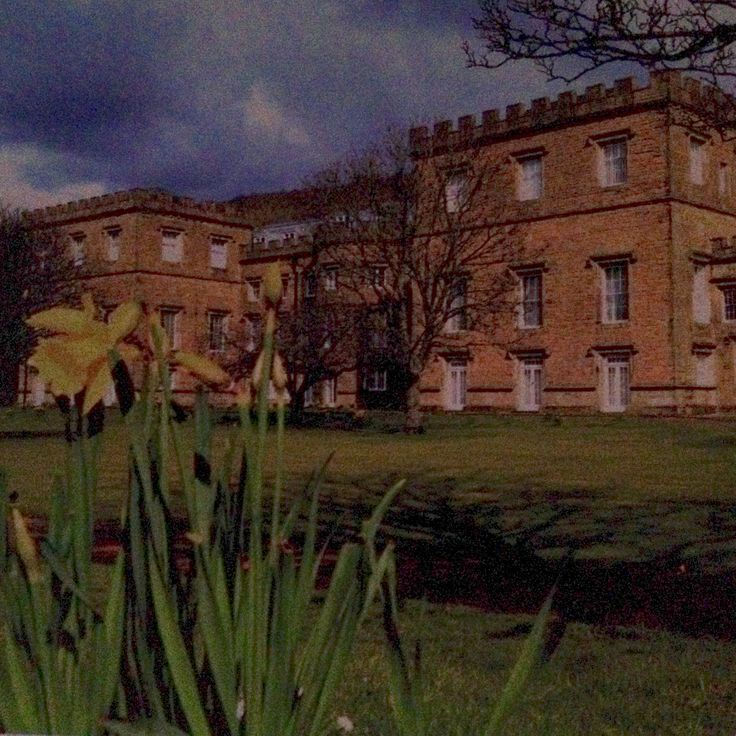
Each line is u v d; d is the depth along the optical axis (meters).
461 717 3.36
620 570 7.94
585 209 40.69
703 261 39.38
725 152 41.06
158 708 1.43
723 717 4.09
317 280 40.62
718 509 12.09
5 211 36.31
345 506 12.48
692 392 38.34
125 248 55.28
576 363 40.75
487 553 8.87
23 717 1.41
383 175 37.06
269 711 1.46
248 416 1.51
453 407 45.56
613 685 4.54
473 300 42.94
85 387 1.37
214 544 1.51
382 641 5.32
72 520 1.44
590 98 40.41
